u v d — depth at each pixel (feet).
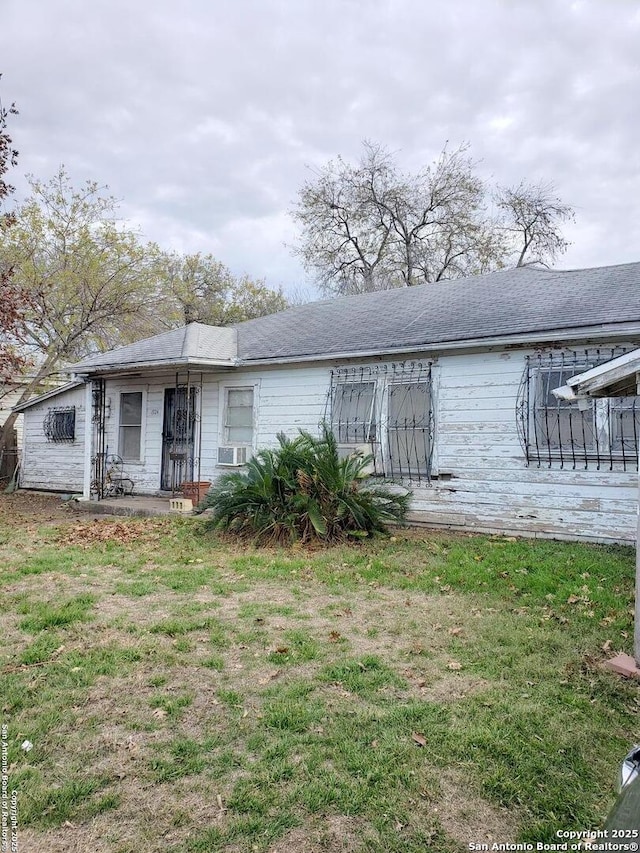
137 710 10.38
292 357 32.81
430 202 89.04
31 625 14.48
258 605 16.39
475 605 16.31
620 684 11.34
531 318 26.50
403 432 30.17
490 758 8.95
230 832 7.43
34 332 57.06
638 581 11.93
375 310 38.40
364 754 9.04
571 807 7.89
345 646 13.30
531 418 26.09
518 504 26.58
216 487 28.17
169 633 14.07
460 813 7.79
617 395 14.76
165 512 33.60
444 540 25.54
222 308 93.30
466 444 28.07
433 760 8.89
